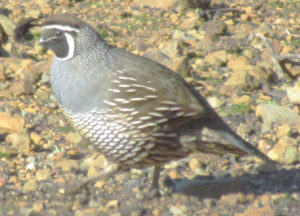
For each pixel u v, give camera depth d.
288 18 16.89
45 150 11.09
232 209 9.34
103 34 15.70
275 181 10.12
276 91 13.33
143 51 15.02
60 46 9.15
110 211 9.19
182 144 9.03
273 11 17.30
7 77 13.70
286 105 12.66
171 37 15.79
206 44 15.29
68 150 11.09
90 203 9.41
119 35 15.87
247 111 12.34
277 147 10.71
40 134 11.63
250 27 16.30
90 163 10.48
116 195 9.69
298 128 11.52
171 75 9.22
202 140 9.00
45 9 16.98
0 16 15.50
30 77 13.51
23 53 14.82
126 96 8.76
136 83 8.81
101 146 9.05
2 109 12.47
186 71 13.64
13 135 11.33
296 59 13.94
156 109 8.78
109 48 9.27
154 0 17.52
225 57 14.43
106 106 8.78
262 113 12.02
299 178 10.20
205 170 10.47
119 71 8.91
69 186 9.59
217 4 17.88
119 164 9.38
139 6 17.53
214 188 9.79
